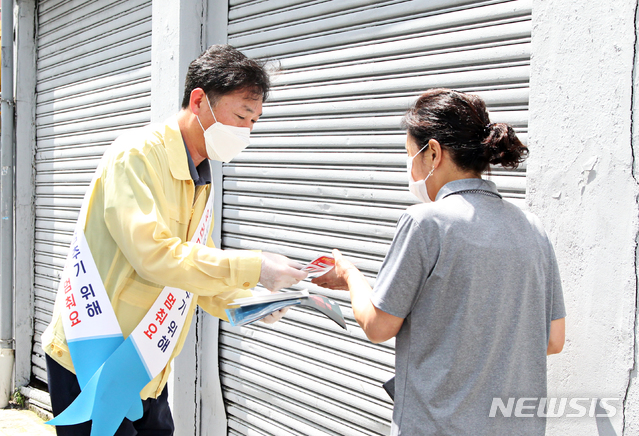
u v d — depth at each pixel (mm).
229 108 1660
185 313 1856
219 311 2047
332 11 2449
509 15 1880
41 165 4379
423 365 1246
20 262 4410
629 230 1476
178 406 3033
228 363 2984
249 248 2863
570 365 1595
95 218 1677
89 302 1649
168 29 2982
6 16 4254
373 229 2322
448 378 1204
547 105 1653
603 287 1525
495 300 1196
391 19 2234
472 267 1185
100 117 3762
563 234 1614
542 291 1281
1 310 4324
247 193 2861
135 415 1793
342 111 2410
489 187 1322
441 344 1222
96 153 3793
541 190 1672
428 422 1220
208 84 1644
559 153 1623
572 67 1591
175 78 2955
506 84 1896
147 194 1559
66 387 1725
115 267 1673
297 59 2594
